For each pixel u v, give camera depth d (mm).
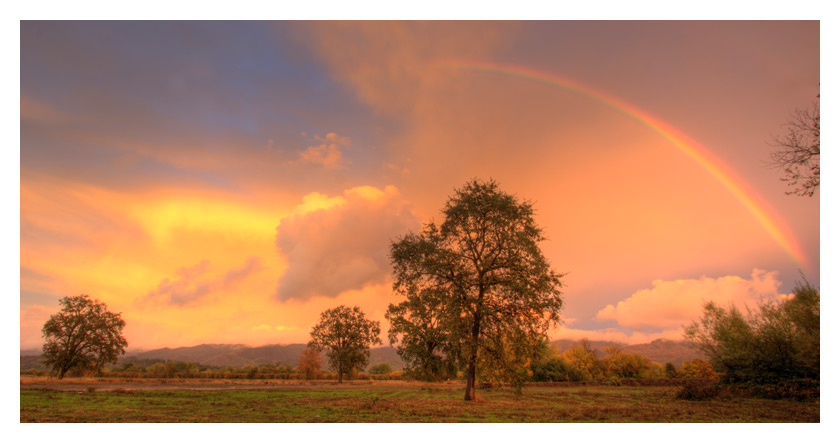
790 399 30250
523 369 28250
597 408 24125
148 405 21562
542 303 26906
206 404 22641
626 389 51344
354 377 76062
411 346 31062
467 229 29094
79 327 63562
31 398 23391
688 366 78250
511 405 25344
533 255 27703
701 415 20922
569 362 79562
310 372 92938
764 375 32156
